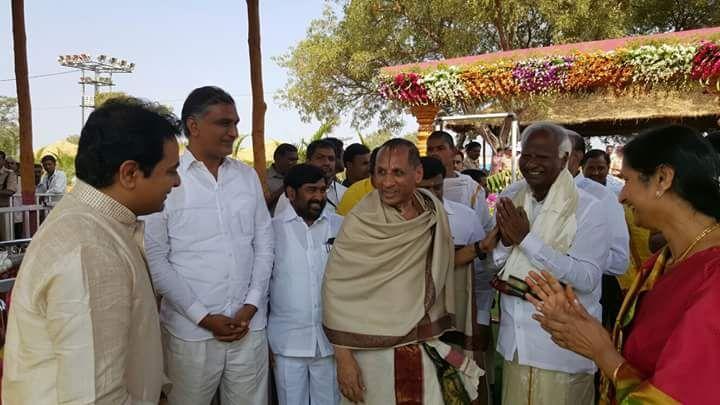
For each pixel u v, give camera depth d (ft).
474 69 29.50
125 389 5.34
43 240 5.19
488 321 11.57
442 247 8.87
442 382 8.90
